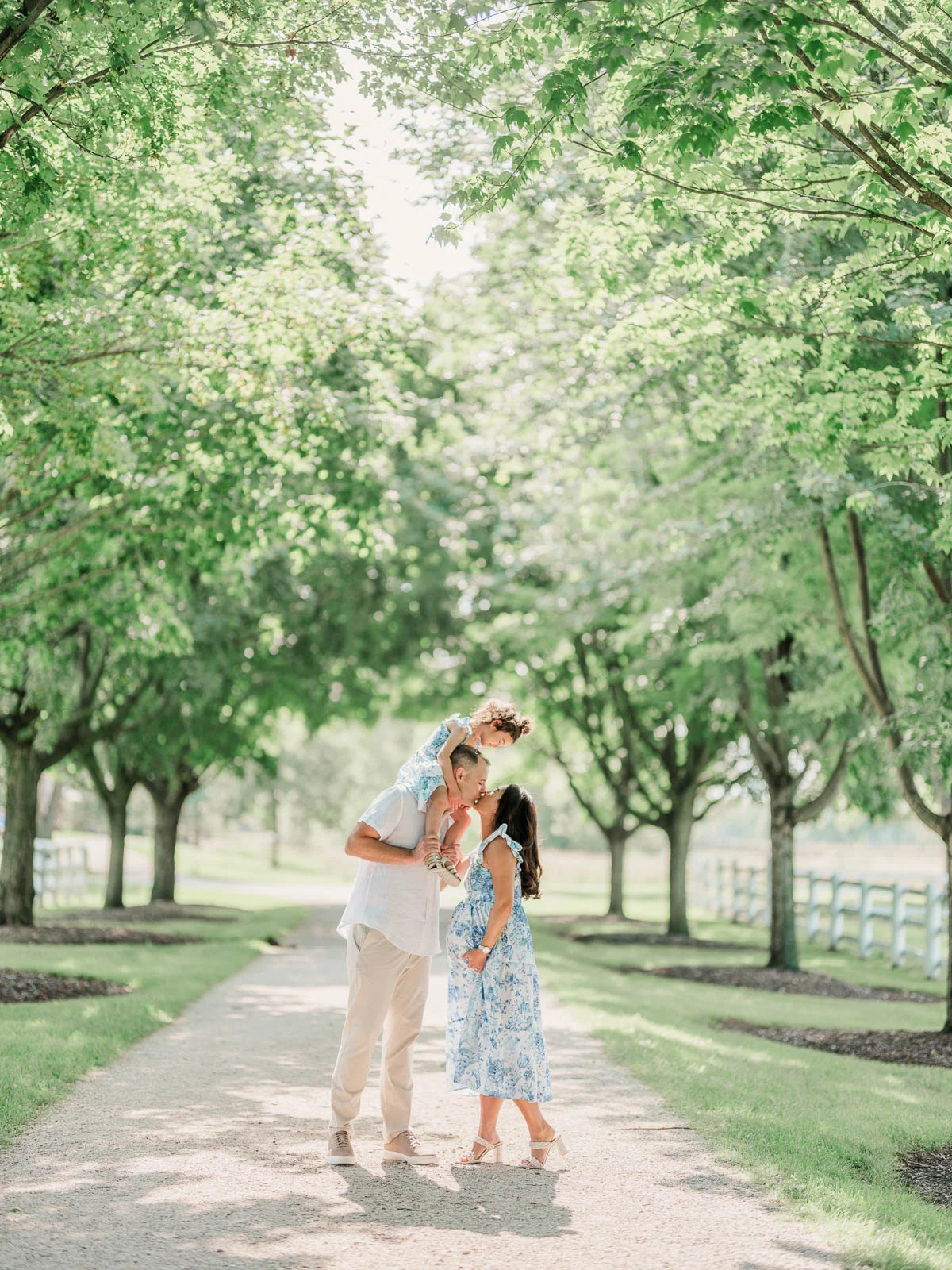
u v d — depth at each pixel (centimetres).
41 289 1114
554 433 1658
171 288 1221
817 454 969
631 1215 505
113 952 1582
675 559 1509
